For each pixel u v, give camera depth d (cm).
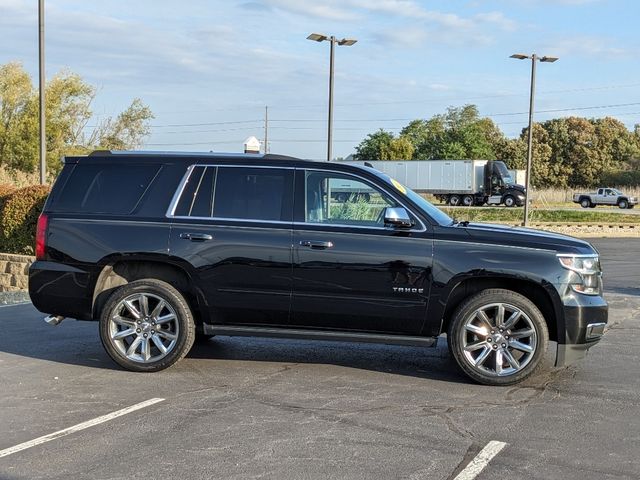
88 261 645
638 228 3362
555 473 427
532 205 4847
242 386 611
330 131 2548
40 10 1795
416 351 757
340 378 640
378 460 445
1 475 420
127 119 3562
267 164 649
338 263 615
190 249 632
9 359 702
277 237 624
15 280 1282
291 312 629
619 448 470
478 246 607
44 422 515
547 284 599
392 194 632
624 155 9044
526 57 2983
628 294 1242
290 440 479
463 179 5259
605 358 729
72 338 802
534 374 641
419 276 609
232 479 414
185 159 660
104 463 439
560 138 8744
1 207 1347
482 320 614
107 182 664
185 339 641
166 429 500
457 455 454
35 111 3109
